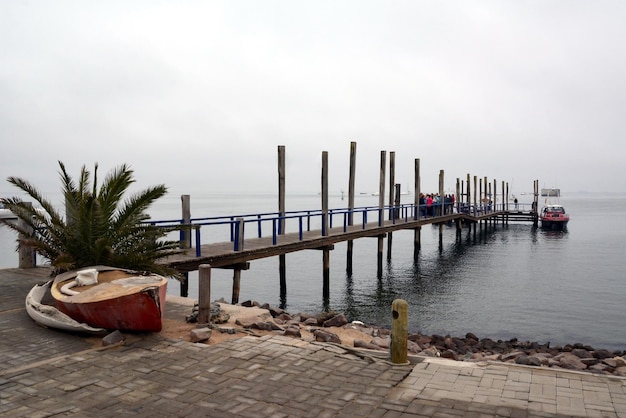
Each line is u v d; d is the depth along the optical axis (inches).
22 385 234.1
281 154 858.1
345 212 893.8
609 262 1237.7
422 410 212.1
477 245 1658.5
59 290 344.8
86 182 428.5
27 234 420.2
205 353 281.4
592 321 673.6
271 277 1044.5
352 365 265.7
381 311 725.3
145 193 412.5
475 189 2044.8
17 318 352.8
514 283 949.8
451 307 749.9
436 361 275.0
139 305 301.3
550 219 2229.3
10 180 399.5
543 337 601.3
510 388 236.1
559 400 222.5
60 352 283.6
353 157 1011.3
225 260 588.4
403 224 1130.0
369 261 1283.2
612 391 232.5
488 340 553.9
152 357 274.1
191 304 396.8
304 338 344.5
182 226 444.5
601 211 4488.2
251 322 360.2
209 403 217.5
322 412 209.8
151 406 213.8
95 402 217.0
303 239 766.5
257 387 235.0
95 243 383.9
